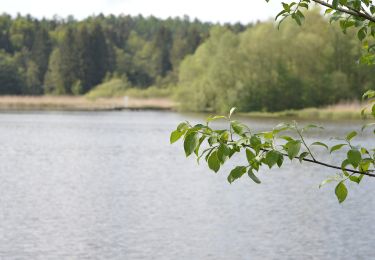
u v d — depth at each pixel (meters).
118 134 48.84
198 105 76.06
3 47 161.62
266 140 3.29
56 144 40.78
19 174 26.47
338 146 3.35
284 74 71.56
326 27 75.06
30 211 18.02
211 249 13.66
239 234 15.06
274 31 72.06
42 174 26.53
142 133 49.88
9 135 47.16
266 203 19.36
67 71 144.12
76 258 13.01
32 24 172.25
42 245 14.03
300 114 70.81
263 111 71.62
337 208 18.30
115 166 29.58
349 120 61.09
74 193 21.48
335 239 14.54
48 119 67.69
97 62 147.38
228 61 71.88
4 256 13.13
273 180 24.34
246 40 72.75
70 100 123.88
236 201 19.75
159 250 13.59
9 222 16.42
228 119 3.31
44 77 147.88
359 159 3.23
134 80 152.38
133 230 15.52
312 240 14.43
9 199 20.06
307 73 73.94
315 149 35.62
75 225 16.11
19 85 140.25
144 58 165.00
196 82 76.88
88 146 39.62
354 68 73.25
